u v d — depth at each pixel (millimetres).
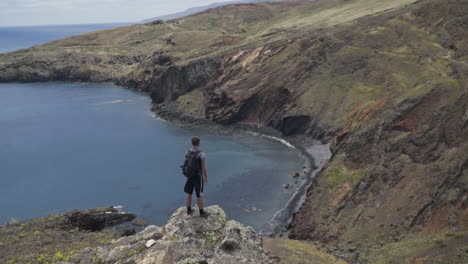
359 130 40031
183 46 131000
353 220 29656
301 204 38500
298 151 57656
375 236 26109
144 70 125812
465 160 27203
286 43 86562
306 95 69438
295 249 15648
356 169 35906
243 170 49906
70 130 76250
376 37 74438
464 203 24516
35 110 97000
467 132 29812
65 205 41500
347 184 34469
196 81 94312
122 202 41531
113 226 35062
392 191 29688
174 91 96062
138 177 49406
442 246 19328
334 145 43938
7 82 152625
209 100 83188
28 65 154875
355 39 75875
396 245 22406
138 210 39281
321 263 14984
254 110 76438
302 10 143750
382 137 36188
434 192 26688
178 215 12719
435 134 31672
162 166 53469
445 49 66875
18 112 94875
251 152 57906
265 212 37875
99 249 11703
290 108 69375
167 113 86500
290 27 117188
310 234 31188
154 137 69375
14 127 79625
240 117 76938
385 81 64750
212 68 95062
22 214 39625
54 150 63094
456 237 19828
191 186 12250
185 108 88625
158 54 132750
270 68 80750
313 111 65562
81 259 11234
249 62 86562
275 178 46750
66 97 115562
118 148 63219
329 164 40281
